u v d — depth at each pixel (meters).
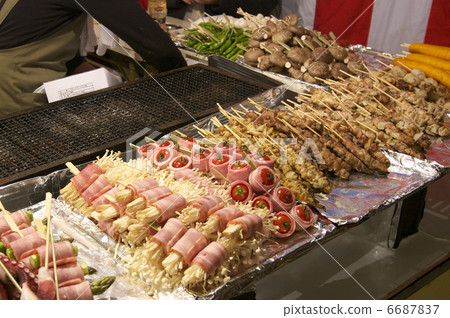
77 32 2.99
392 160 2.36
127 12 2.88
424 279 1.96
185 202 1.66
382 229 2.14
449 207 2.44
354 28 4.02
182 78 2.91
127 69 3.43
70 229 1.74
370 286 1.87
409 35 3.81
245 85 2.87
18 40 2.76
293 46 3.38
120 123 2.35
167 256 1.51
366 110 2.62
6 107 2.84
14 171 1.93
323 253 2.04
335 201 2.01
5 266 1.24
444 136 2.60
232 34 3.73
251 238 1.58
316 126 2.31
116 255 1.63
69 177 1.98
